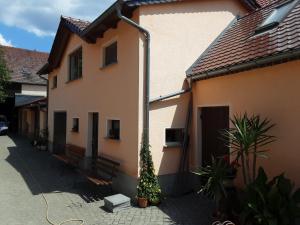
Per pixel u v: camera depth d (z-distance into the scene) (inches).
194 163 337.7
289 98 233.0
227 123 305.1
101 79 413.7
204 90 326.0
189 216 271.0
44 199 331.6
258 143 243.8
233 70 280.8
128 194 330.0
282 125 238.2
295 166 227.3
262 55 253.4
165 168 329.4
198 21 355.6
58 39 585.9
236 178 276.4
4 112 1298.0
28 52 1371.8
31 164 539.5
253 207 208.7
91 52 451.8
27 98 1200.2
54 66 649.0
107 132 391.5
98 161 407.5
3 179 423.5
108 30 391.5
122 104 353.4
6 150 726.5
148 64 319.9
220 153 311.1
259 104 259.1
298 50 218.4
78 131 503.5
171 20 337.7
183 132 341.4
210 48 360.5
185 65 343.9
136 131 322.0
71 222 266.1
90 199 329.4
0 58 1134.4
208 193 255.3
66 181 410.9
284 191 208.5
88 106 460.1
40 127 842.2
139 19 320.5
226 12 381.4
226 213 240.8
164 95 329.7
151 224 255.6
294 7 305.9
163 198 313.0
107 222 263.3
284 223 199.9
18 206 309.9
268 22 314.0
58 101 639.8
